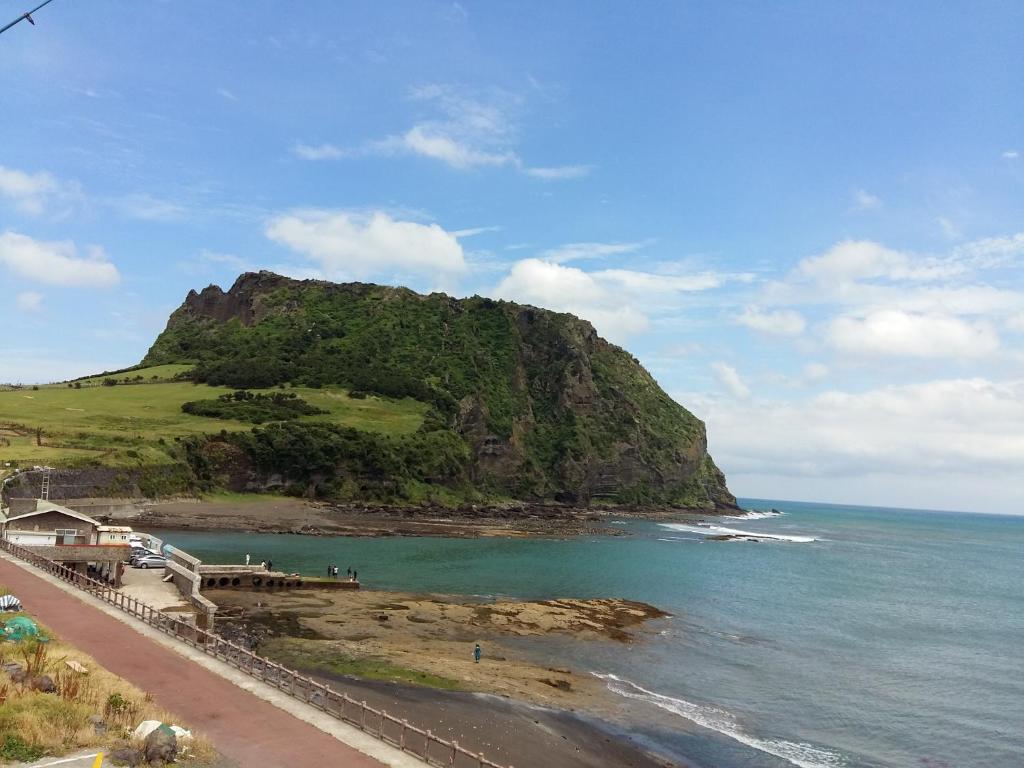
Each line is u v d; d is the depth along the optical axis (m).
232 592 64.25
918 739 40.34
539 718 37.12
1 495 85.00
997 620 81.50
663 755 34.56
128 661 29.98
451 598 70.38
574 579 89.38
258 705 26.64
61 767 19.25
